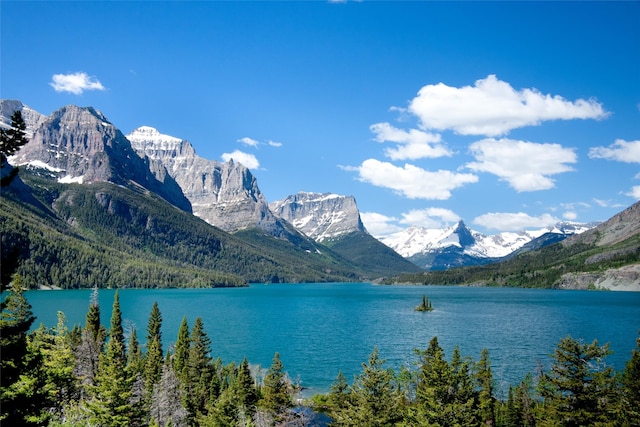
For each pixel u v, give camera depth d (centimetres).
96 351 9638
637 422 4797
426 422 5681
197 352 9825
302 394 10794
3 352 2831
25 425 3014
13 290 5972
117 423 6669
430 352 7462
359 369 13150
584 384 4969
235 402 8094
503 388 10412
